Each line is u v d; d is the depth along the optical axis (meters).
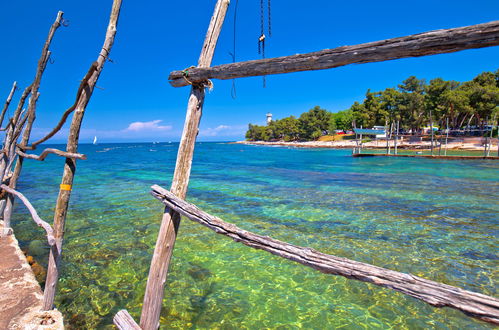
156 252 2.57
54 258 3.42
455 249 6.10
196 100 2.72
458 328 3.61
